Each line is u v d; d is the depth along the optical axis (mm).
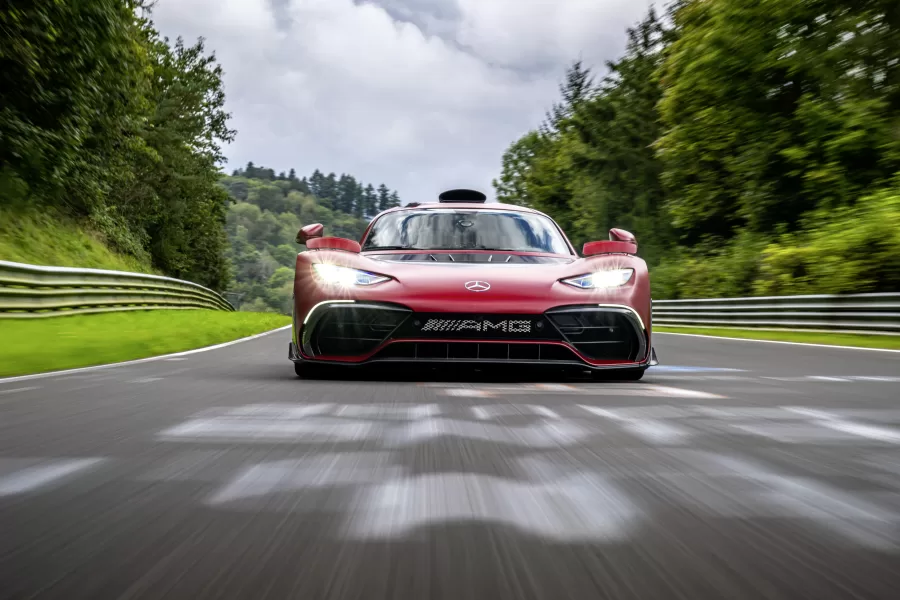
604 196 30250
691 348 9258
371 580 1458
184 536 1733
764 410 3648
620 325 4707
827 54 20562
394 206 5828
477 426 3139
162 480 2248
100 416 3398
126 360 6762
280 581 1455
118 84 23938
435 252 5141
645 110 29453
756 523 1853
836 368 6273
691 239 28891
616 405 3760
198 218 41344
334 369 4953
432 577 1473
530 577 1476
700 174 25656
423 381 4762
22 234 22391
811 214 21031
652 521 1860
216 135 38094
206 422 3232
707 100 23688
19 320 11602
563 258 5117
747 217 23703
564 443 2805
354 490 2127
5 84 20406
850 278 15641
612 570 1520
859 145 19734
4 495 2088
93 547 1659
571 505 1990
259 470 2369
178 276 41188
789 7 20859
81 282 14281
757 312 15492
